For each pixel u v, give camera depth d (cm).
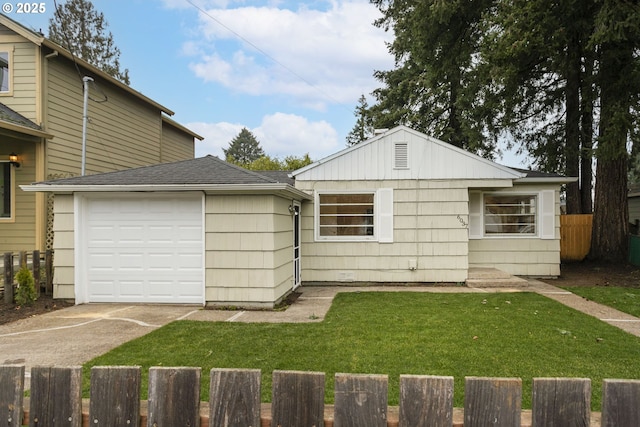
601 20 890
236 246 719
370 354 439
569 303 727
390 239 977
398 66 2389
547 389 166
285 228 808
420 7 1227
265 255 714
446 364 410
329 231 995
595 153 980
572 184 1489
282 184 683
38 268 757
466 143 2072
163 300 741
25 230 956
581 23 998
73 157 1054
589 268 1153
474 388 167
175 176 751
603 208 1196
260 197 715
